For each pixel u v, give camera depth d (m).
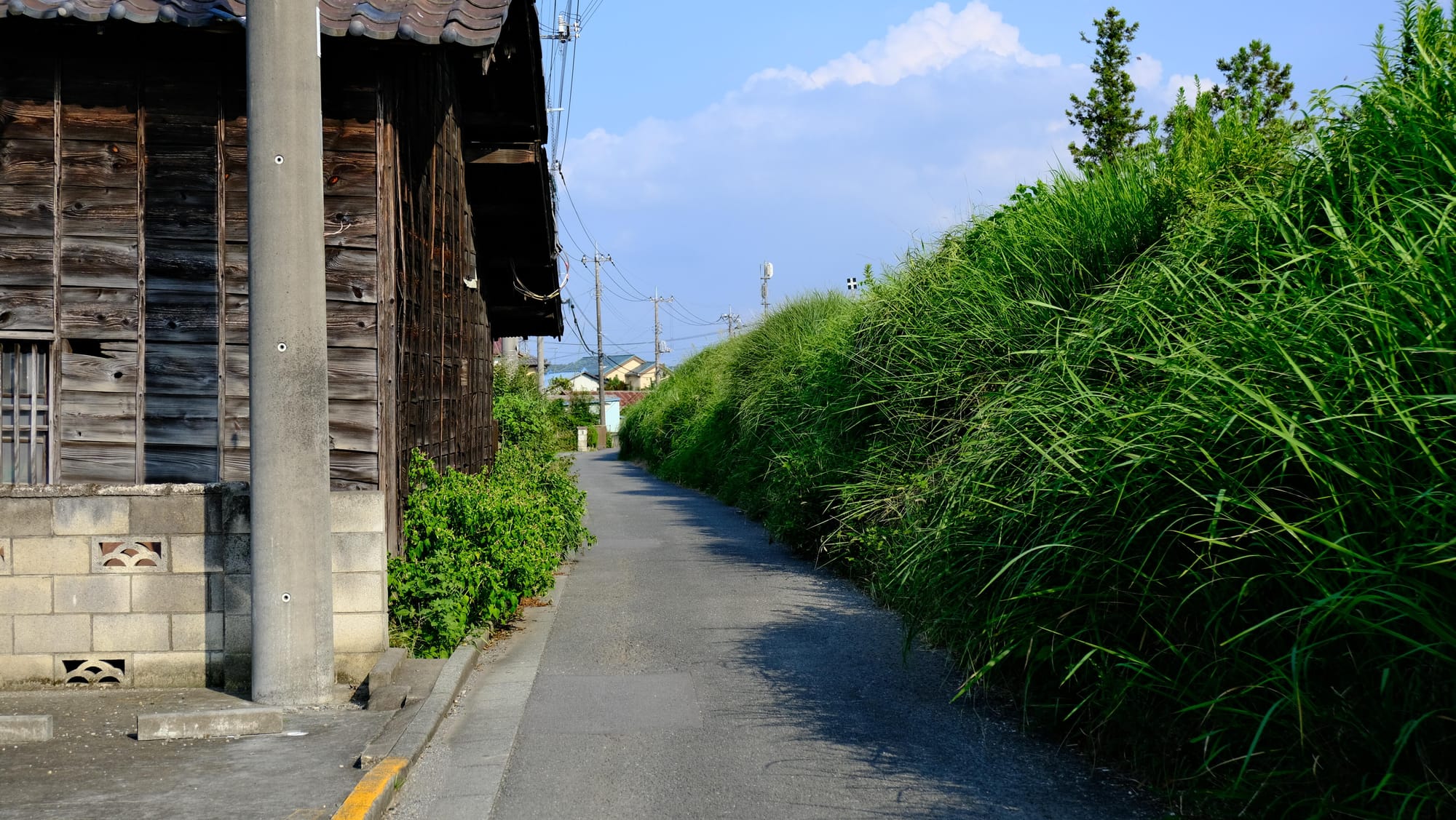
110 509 6.49
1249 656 4.22
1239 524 4.31
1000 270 9.62
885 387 11.00
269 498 6.12
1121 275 7.83
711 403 23.72
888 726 5.66
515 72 10.40
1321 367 4.28
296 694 6.12
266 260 6.12
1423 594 3.48
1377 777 3.67
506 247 13.54
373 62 7.20
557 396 56.44
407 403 8.03
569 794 4.73
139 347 7.14
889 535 8.96
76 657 6.50
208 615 6.53
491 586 7.84
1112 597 4.84
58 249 7.07
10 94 7.02
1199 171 7.55
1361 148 5.57
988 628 5.29
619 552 13.04
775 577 10.89
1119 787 4.65
